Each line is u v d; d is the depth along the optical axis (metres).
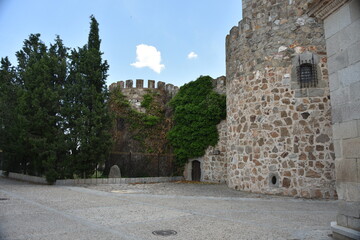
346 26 4.69
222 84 17.41
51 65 15.66
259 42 11.95
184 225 5.53
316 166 10.09
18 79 18.69
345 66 4.67
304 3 11.02
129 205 7.90
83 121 14.32
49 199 8.86
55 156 13.87
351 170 4.47
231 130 13.19
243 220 6.07
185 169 18.83
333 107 4.91
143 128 20.47
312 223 5.85
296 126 10.59
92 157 14.59
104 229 5.16
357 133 4.37
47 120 14.49
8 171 18.64
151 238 4.62
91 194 10.30
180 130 18.70
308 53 10.75
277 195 10.50
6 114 16.80
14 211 6.77
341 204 4.68
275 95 11.17
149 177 17.02
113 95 21.53
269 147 11.05
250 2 12.71
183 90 19.36
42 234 4.77
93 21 16.62
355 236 4.24
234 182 12.60
